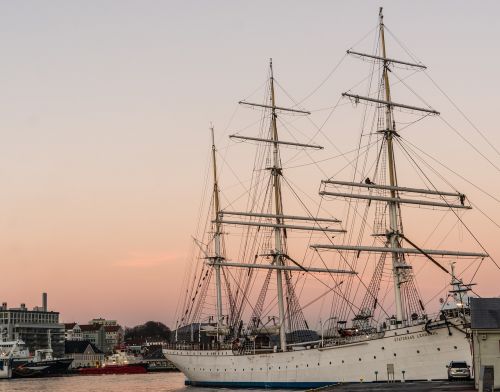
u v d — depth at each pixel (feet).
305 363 303.68
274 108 377.30
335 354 288.71
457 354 246.27
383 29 317.63
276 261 360.69
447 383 211.61
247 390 330.13
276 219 368.48
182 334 421.18
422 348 256.11
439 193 304.91
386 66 315.17
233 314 393.70
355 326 304.71
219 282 400.67
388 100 312.91
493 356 189.47
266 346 353.92
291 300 363.15
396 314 286.05
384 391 187.62
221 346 372.79
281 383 316.19
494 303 196.24
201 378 371.56
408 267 289.12
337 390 209.67
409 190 303.68
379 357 269.85
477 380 188.44
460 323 244.63
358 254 299.79
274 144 375.04
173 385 517.96
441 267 285.02
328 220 369.91
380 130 312.09
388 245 302.25
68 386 538.88
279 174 374.63
